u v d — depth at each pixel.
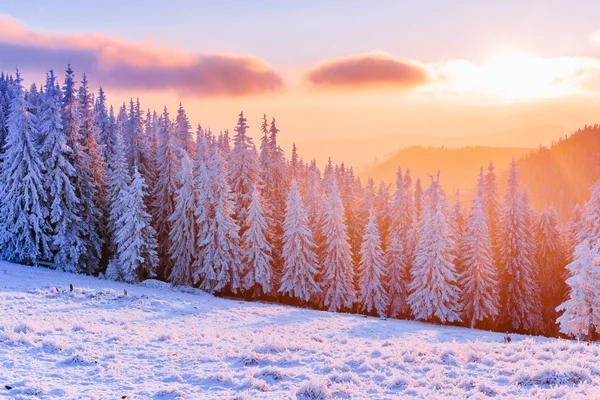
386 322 37.31
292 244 45.19
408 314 46.66
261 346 17.12
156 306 32.41
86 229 44.78
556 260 49.00
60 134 42.81
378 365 14.64
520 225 46.31
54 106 42.50
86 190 45.12
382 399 11.29
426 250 41.22
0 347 15.88
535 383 11.90
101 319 25.11
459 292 44.34
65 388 12.10
